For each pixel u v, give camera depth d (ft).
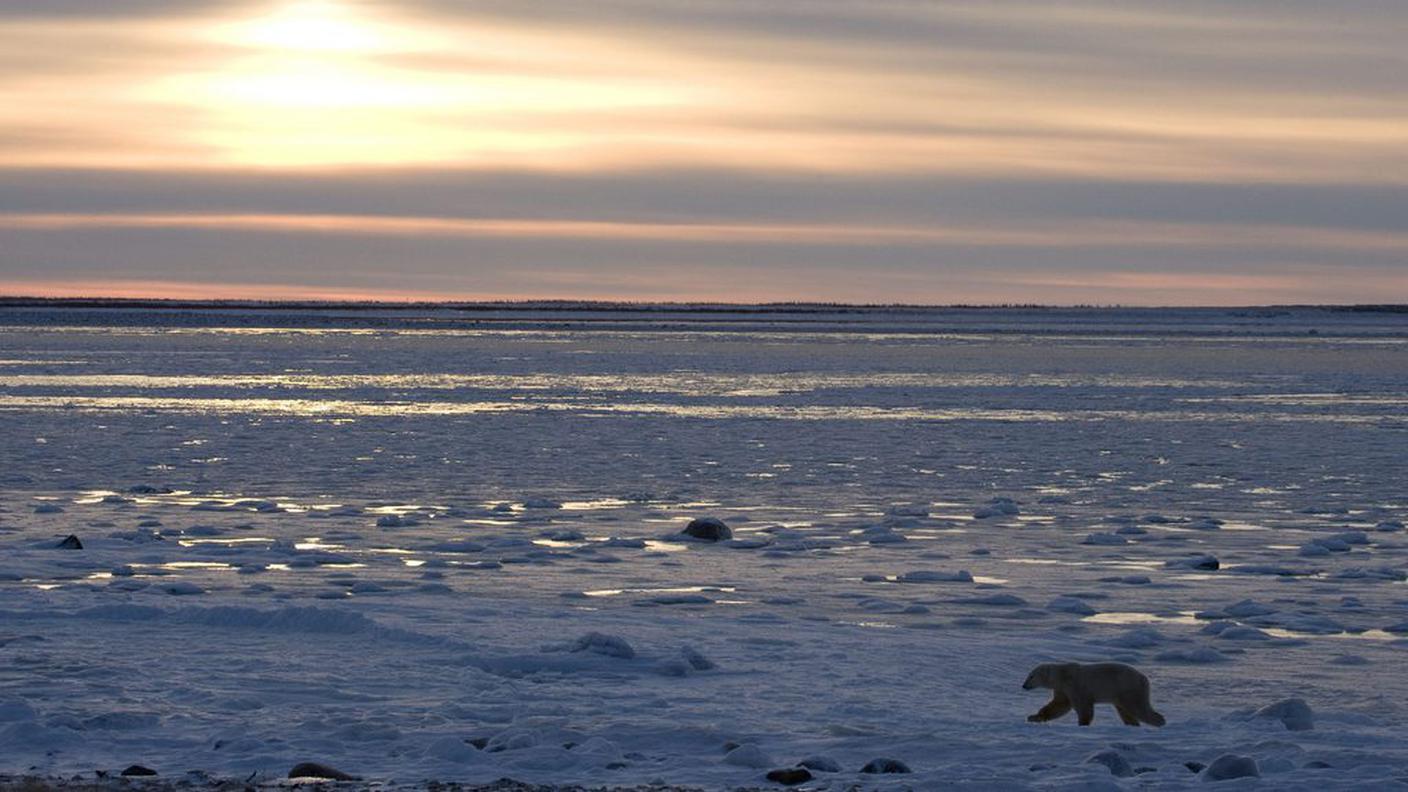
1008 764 35.12
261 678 45.65
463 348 429.79
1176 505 107.96
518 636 53.93
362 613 57.21
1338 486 119.96
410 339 516.32
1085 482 122.01
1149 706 41.70
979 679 49.42
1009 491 115.65
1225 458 141.18
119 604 57.36
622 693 44.93
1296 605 68.03
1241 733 40.32
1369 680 51.72
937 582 73.67
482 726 39.29
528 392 231.09
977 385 258.16
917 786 32.04
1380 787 31.83
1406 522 98.89
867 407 204.23
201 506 102.27
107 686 44.01
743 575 75.41
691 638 55.21
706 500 109.09
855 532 92.58
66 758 35.29
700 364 335.06
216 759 35.22
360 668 47.75
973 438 159.84
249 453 138.92
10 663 47.44
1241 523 98.48
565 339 533.14
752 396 225.15
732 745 37.06
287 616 55.42
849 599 68.69
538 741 36.81
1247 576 76.69
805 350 431.02
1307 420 186.60
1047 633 60.39
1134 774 34.37
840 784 32.65
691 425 172.55
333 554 79.36
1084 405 211.82
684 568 77.46
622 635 55.01
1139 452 146.51
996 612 65.62
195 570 74.18
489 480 120.26
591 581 73.15
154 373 274.77
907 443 153.89
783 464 133.59
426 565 77.56
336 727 38.37
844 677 48.44
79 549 79.92
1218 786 32.17
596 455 139.95
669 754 36.55
